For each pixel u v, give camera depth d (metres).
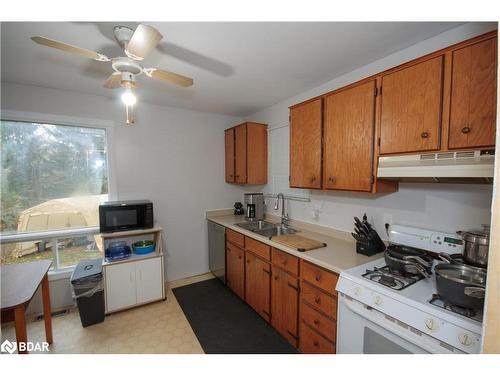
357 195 2.06
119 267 2.44
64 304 2.52
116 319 2.34
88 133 2.66
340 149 1.80
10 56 1.77
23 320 1.37
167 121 3.08
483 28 1.34
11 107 2.26
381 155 1.53
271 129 3.07
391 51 1.71
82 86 2.36
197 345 1.97
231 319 2.33
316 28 1.42
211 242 3.30
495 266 0.59
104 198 2.77
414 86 1.35
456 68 1.18
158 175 3.05
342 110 1.78
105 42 1.58
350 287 1.33
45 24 1.37
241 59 1.82
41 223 2.47
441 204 1.51
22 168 2.38
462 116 1.17
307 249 1.83
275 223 2.91
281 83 2.30
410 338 1.04
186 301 2.68
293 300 1.87
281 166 2.94
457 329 0.92
